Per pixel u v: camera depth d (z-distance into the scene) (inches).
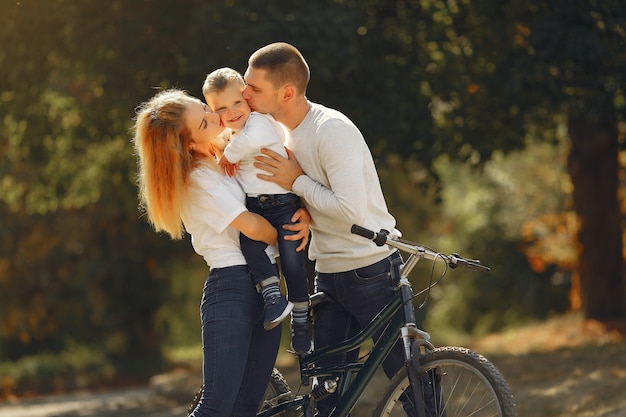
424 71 629.0
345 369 224.2
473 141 641.0
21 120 712.4
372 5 627.8
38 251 1021.2
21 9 602.5
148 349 1206.9
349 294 227.5
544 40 561.3
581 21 566.3
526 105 602.9
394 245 209.5
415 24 620.7
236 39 526.9
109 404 658.8
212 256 212.7
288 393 245.3
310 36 526.9
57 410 673.0
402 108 595.2
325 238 226.8
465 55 623.2
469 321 1270.9
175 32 605.0
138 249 1083.9
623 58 563.8
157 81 605.0
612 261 714.8
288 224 214.8
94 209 1049.5
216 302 211.5
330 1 554.9
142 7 604.1
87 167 867.4
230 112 213.6
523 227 1034.1
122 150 826.2
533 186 1026.1
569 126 717.3
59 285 1087.6
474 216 1266.0
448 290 1325.0
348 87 587.2
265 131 212.7
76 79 692.7
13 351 1337.4
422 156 602.5
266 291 209.2
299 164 221.0
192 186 209.9
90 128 730.2
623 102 660.7
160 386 671.8
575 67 569.3
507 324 1203.2
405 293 215.6
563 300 1169.4
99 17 601.3
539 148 1018.7
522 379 474.6
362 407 423.8
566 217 949.8
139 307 1181.1
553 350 575.8
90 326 1325.0
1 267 1011.9
